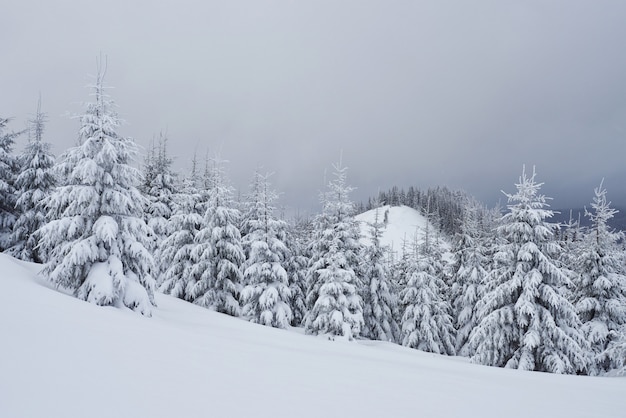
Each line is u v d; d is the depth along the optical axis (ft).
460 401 23.34
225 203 93.40
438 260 127.03
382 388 24.67
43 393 15.12
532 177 69.00
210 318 69.72
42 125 91.35
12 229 90.07
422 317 97.35
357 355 51.03
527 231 66.18
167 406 15.80
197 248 90.17
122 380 18.19
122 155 58.18
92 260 52.31
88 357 20.94
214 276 90.48
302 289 108.99
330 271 81.71
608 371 68.54
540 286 64.95
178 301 82.23
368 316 99.81
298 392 20.92
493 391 28.17
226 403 17.26
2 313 26.81
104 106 58.13
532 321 62.54
